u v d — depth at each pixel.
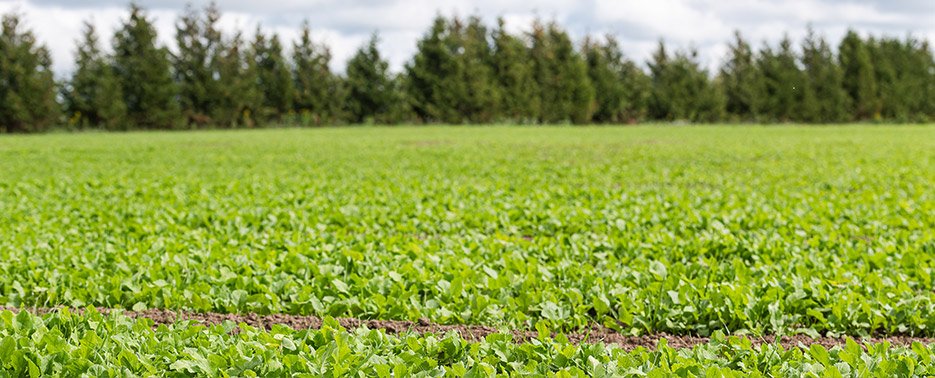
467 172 19.84
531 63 66.88
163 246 8.66
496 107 65.56
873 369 4.54
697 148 29.97
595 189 14.43
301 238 9.45
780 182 16.92
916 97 69.94
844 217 11.27
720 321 6.13
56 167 22.41
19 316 5.15
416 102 65.31
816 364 4.54
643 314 6.22
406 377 4.37
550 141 36.34
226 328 5.42
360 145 33.53
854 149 28.22
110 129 56.16
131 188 15.96
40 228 10.61
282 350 4.79
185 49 59.19
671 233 9.35
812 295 6.52
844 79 69.44
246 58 61.09
